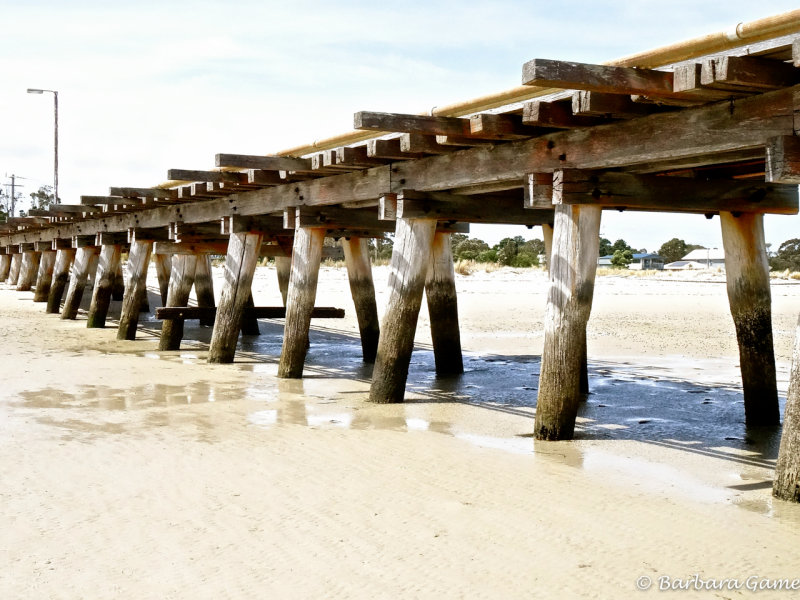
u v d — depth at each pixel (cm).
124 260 3562
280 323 1928
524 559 457
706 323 1898
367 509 538
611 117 666
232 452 684
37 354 1315
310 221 1077
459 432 771
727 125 590
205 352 1407
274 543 480
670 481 611
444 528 504
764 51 526
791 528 505
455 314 1173
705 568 445
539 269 3878
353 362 1287
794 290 3086
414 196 892
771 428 811
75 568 448
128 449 693
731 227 826
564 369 734
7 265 3284
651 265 7550
